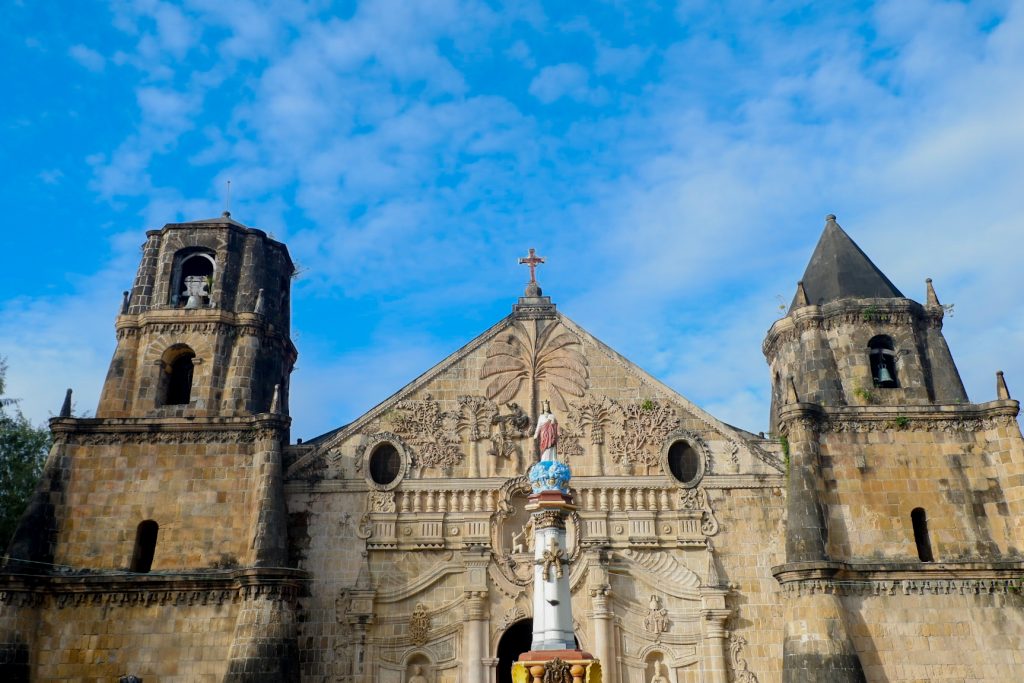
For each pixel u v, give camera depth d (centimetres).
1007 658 3338
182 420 3731
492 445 3897
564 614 2914
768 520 3781
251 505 3619
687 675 3556
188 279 4181
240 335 4028
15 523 4669
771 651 3575
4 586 3334
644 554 3728
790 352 4019
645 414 3962
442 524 3747
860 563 3444
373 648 3556
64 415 3728
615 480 3825
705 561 3716
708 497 3812
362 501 3775
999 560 3475
